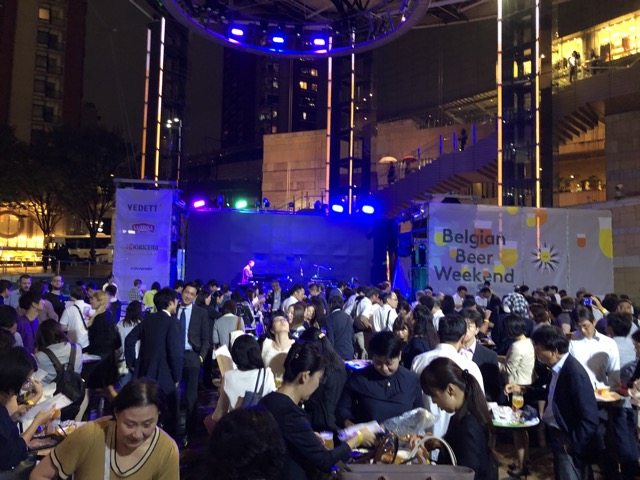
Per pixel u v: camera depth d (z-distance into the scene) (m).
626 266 24.94
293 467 2.97
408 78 61.44
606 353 5.55
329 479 3.05
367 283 20.23
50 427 4.22
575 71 29.23
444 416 4.29
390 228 20.59
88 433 2.70
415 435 3.47
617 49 37.03
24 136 57.62
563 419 4.26
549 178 20.94
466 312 5.70
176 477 2.78
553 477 5.89
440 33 58.59
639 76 25.66
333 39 22.47
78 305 8.19
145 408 2.59
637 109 28.12
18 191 40.38
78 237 50.84
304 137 45.50
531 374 5.93
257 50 21.64
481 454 2.85
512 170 19.88
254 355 4.45
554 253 15.67
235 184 64.25
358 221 20.48
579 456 4.23
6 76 57.25
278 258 19.86
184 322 7.35
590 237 15.90
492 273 15.33
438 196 15.91
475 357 5.52
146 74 20.06
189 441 7.01
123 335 7.91
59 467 2.66
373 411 4.12
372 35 21.75
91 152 39.66
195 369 7.26
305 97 101.12
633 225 24.86
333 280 19.70
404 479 2.71
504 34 20.27
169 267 14.92
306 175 45.12
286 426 2.99
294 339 6.41
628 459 5.37
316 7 22.61
